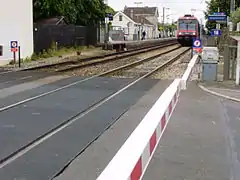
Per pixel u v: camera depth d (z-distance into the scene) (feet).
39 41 110.22
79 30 144.36
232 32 68.59
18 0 90.27
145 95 44.01
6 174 19.39
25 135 26.30
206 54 54.80
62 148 23.65
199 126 29.17
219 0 136.77
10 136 26.00
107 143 24.82
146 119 13.19
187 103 38.11
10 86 49.44
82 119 31.42
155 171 19.79
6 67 77.10
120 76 64.13
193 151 23.13
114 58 103.76
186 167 20.44
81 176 19.34
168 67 82.38
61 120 30.83
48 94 43.42
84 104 37.83
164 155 22.26
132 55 122.83
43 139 25.49
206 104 38.11
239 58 51.11
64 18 140.56
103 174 8.60
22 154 22.43
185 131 27.58
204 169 20.22
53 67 79.00
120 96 42.98
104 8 172.45
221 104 38.40
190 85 50.39
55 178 19.02
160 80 59.26
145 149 10.68
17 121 30.27
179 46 198.39
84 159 21.77
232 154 22.70
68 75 63.93
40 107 35.94
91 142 24.99
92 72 69.92
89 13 163.32
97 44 156.04
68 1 143.84
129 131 27.84
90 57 104.22
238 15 83.51
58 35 124.47
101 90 47.26
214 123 30.30
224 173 19.74
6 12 86.43
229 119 31.81
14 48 80.02
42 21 132.57
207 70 54.95
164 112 14.98
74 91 46.01
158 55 120.98
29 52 96.48
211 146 24.20
